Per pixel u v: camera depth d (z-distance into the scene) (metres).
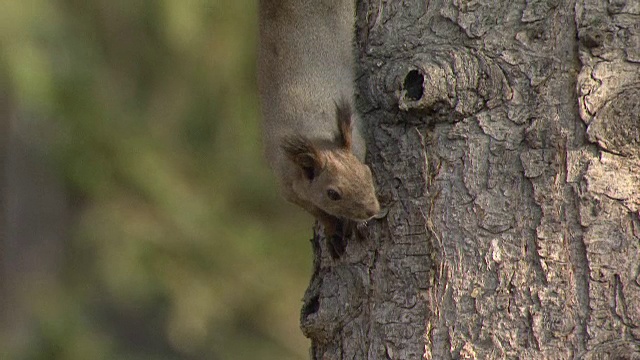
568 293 7.78
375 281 8.48
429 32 8.45
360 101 9.14
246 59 18.64
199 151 20.02
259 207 20.56
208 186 20.12
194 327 19.45
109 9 20.12
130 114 19.73
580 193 7.84
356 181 8.78
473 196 8.11
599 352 7.65
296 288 20.12
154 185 19.55
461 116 8.19
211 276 19.86
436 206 8.23
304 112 10.20
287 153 10.02
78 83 18.86
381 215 8.50
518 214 7.97
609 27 7.93
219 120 19.45
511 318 7.88
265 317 20.11
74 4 20.02
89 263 21.73
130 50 20.19
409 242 8.32
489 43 8.19
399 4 8.67
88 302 22.33
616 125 7.83
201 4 17.64
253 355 19.92
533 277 7.87
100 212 19.73
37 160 22.56
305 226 20.59
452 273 8.10
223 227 20.00
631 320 7.66
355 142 9.33
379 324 8.35
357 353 8.49
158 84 20.05
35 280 21.95
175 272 19.73
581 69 7.94
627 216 7.77
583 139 7.88
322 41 10.11
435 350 8.08
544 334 7.78
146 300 22.45
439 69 8.17
